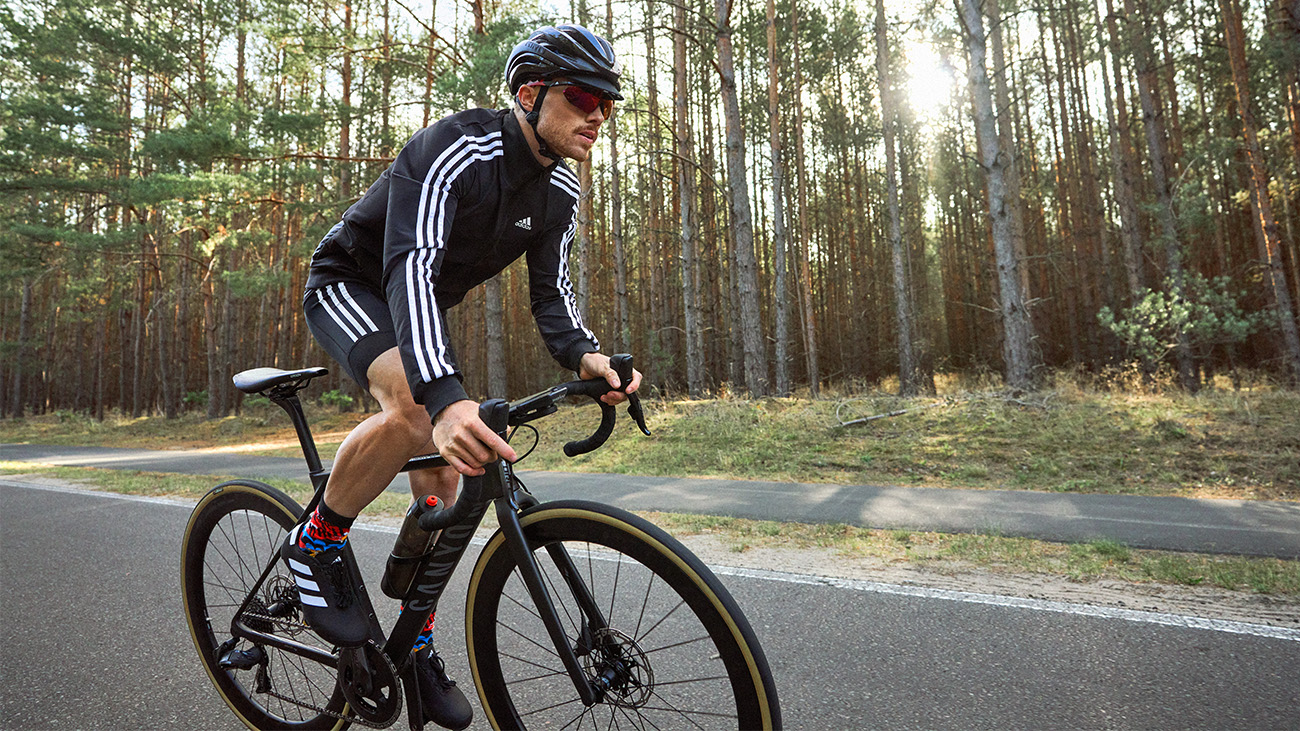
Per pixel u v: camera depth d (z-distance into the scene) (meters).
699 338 16.98
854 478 7.10
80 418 25.30
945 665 2.44
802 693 2.26
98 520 5.59
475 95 11.86
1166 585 3.32
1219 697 2.16
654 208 21.94
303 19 13.30
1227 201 21.00
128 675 2.51
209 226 16.52
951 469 7.15
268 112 16.05
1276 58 12.39
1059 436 7.70
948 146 27.12
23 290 32.50
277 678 2.05
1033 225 25.83
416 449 1.49
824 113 28.22
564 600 1.44
